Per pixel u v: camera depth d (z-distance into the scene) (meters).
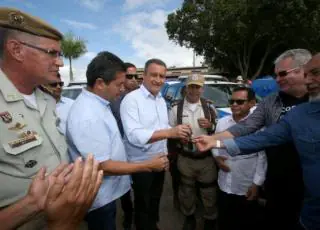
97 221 2.03
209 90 5.84
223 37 17.81
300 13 16.09
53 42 1.30
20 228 0.91
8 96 1.17
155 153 2.76
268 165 2.35
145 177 2.71
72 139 1.82
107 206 2.02
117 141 2.05
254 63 21.84
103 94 1.95
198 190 3.53
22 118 1.20
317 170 1.66
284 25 16.73
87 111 1.85
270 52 20.36
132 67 4.11
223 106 5.50
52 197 0.80
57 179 0.82
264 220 2.63
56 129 1.41
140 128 2.49
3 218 0.83
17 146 1.15
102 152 1.84
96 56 1.97
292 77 2.16
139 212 2.81
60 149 1.38
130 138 2.49
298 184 2.21
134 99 2.59
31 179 1.19
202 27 18.42
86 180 0.85
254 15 16.81
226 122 2.85
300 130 1.73
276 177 2.29
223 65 21.66
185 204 3.21
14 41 1.19
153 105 2.72
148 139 2.40
